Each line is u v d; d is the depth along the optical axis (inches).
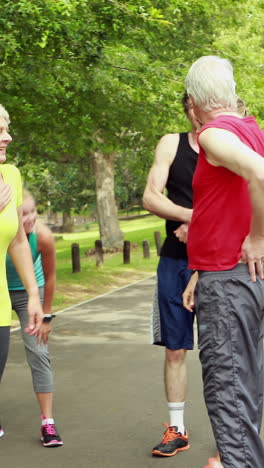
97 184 1215.6
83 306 524.7
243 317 130.0
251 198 121.7
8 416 229.3
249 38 810.8
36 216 199.2
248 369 131.3
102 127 671.8
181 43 682.8
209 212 131.4
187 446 192.5
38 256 206.2
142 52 577.9
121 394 253.3
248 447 129.7
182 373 191.0
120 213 3110.2
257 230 125.4
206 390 133.0
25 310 202.5
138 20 470.9
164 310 187.6
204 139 126.2
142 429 211.9
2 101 549.6
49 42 462.0
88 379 278.5
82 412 231.5
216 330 131.2
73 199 2062.0
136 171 1090.7
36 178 1289.4
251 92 670.5
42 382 200.5
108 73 555.8
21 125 622.8
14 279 200.2
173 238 187.5
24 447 198.1
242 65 685.9
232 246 130.6
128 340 368.5
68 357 324.8
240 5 784.3
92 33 473.1
